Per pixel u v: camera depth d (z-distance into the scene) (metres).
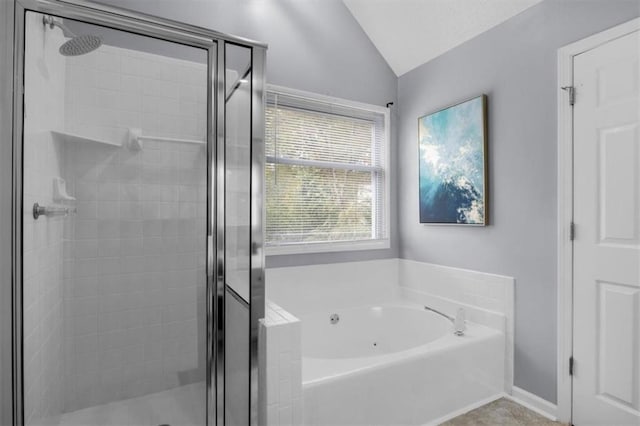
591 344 1.82
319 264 2.74
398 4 2.64
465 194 2.48
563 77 1.93
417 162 2.92
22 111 1.27
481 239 2.41
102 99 1.43
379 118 3.08
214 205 1.58
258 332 1.63
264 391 1.55
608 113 1.74
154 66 1.48
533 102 2.09
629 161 1.67
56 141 1.36
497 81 2.30
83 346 1.42
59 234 1.38
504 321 2.23
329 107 2.82
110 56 1.43
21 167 1.27
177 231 1.54
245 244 1.64
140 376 1.50
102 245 1.45
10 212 1.25
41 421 1.34
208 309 1.57
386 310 2.80
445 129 2.63
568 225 1.91
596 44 1.79
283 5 2.60
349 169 2.91
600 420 1.78
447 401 1.98
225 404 1.58
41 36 1.31
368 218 3.02
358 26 2.94
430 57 2.78
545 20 2.02
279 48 2.57
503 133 2.26
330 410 1.62
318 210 2.77
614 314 1.73
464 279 2.51
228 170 1.61
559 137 1.94
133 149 1.48
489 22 2.32
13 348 1.26
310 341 2.54
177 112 1.53
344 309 2.76
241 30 2.42
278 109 2.59
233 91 1.62
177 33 1.51
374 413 1.73
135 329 1.50
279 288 2.57
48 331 1.37
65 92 1.37
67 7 1.33
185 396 1.54
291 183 2.65
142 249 1.50
